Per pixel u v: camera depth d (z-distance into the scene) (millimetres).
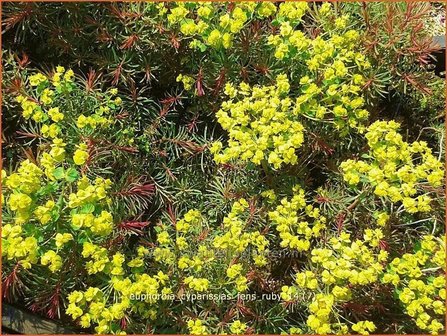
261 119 2141
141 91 2662
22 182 1753
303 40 2229
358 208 2434
